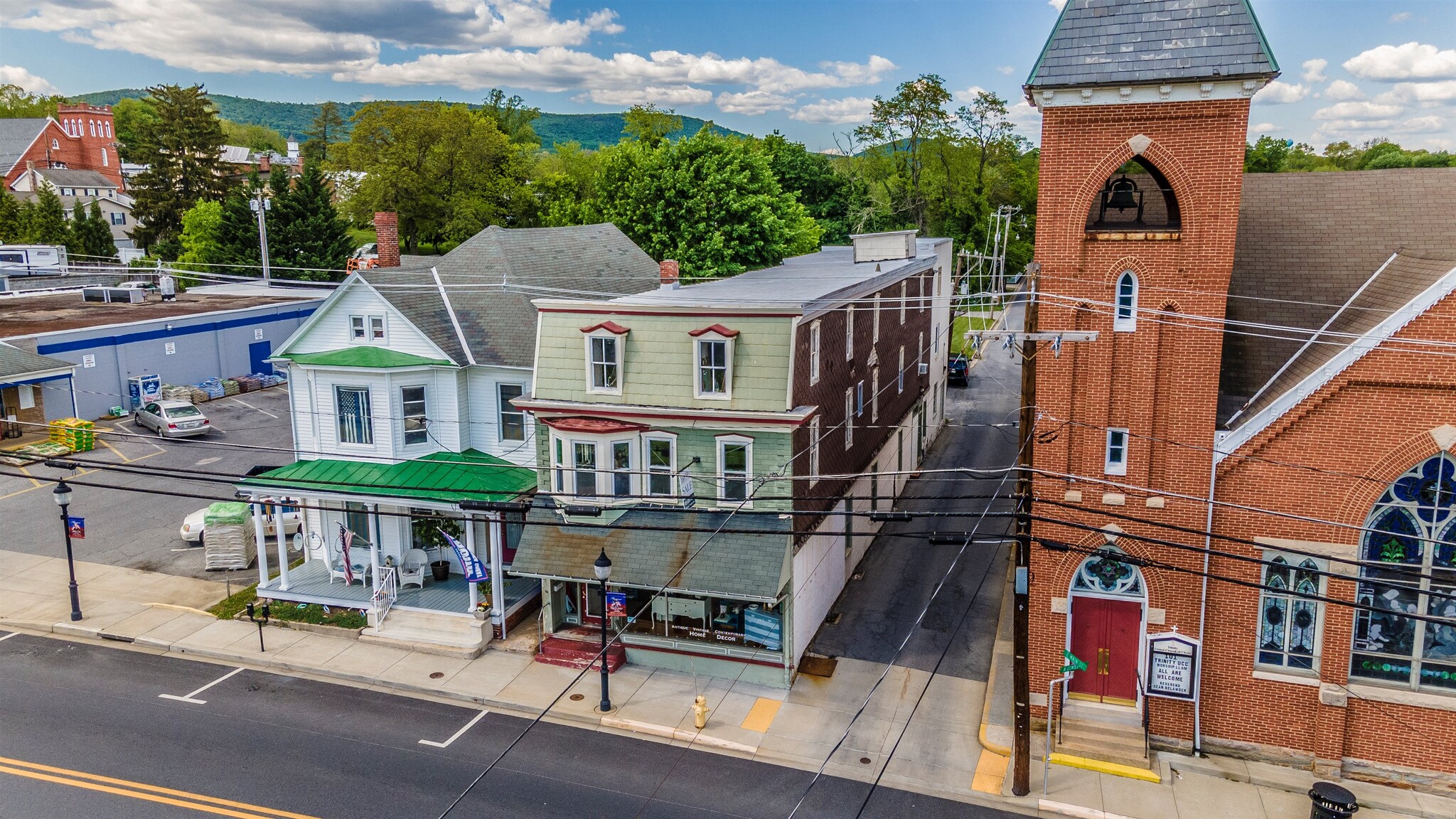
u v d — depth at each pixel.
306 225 73.12
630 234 47.28
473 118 83.19
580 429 24.41
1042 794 19.05
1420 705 18.84
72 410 44.94
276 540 33.16
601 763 20.33
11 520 34.84
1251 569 19.66
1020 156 95.44
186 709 22.52
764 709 22.56
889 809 18.70
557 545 25.00
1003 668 24.06
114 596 28.86
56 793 18.80
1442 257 19.84
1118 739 20.50
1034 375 18.05
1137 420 19.80
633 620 24.00
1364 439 18.48
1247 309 21.45
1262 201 23.80
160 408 44.16
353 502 29.09
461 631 26.03
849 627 26.88
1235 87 18.06
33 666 24.69
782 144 79.25
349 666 24.70
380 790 19.11
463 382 28.67
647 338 24.53
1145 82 18.34
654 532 24.44
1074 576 20.88
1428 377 17.78
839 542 28.72
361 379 27.72
